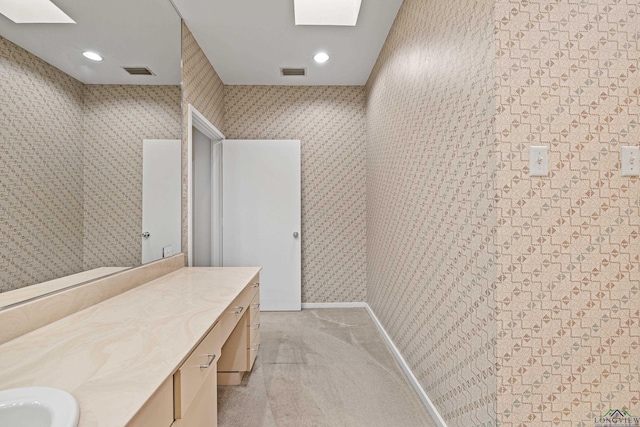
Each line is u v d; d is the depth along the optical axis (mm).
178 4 2182
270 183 3516
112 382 786
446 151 1539
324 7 2389
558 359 1176
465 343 1380
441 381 1617
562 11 1156
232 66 3137
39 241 1182
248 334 2027
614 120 1177
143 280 1848
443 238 1584
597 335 1183
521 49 1148
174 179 2240
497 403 1164
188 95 2477
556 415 1180
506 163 1149
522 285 1161
